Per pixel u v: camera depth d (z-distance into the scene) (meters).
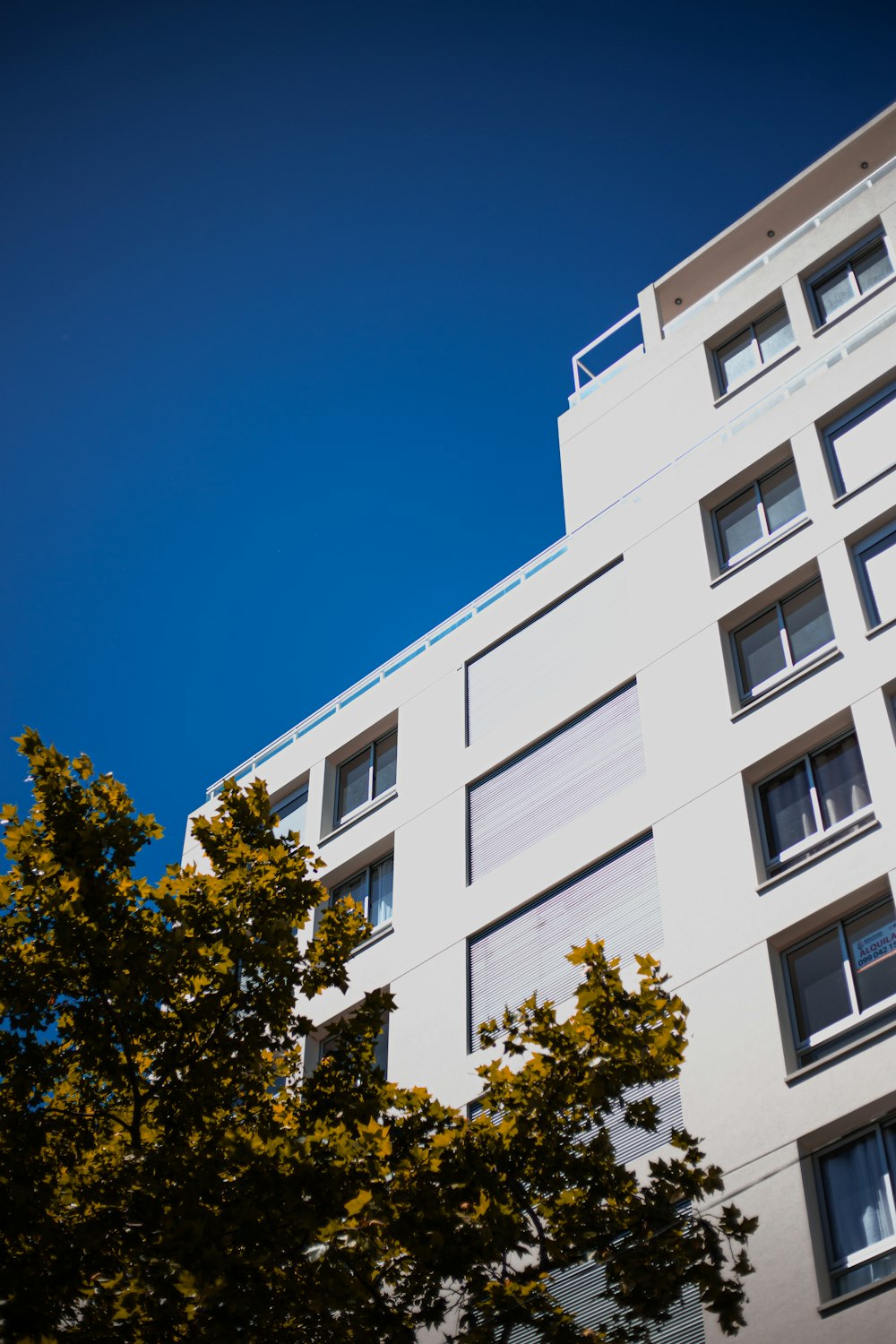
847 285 29.92
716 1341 16.08
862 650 20.92
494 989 22.62
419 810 26.56
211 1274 12.01
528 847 24.00
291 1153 13.02
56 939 14.02
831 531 22.83
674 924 20.28
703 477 25.84
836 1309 15.23
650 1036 13.93
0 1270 12.41
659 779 22.30
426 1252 12.56
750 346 31.34
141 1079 14.34
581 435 33.47
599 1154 13.65
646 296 36.34
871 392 24.31
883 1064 16.83
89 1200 13.31
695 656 23.33
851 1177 16.44
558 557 27.81
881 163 35.28
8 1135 13.71
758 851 20.20
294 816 29.48
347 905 16.08
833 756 20.42
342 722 30.08
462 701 27.61
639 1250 13.06
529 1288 12.65
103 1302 12.55
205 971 14.61
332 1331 12.54
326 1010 24.61
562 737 24.91
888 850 18.58
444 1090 21.72
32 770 15.34
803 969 18.73
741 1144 17.31
